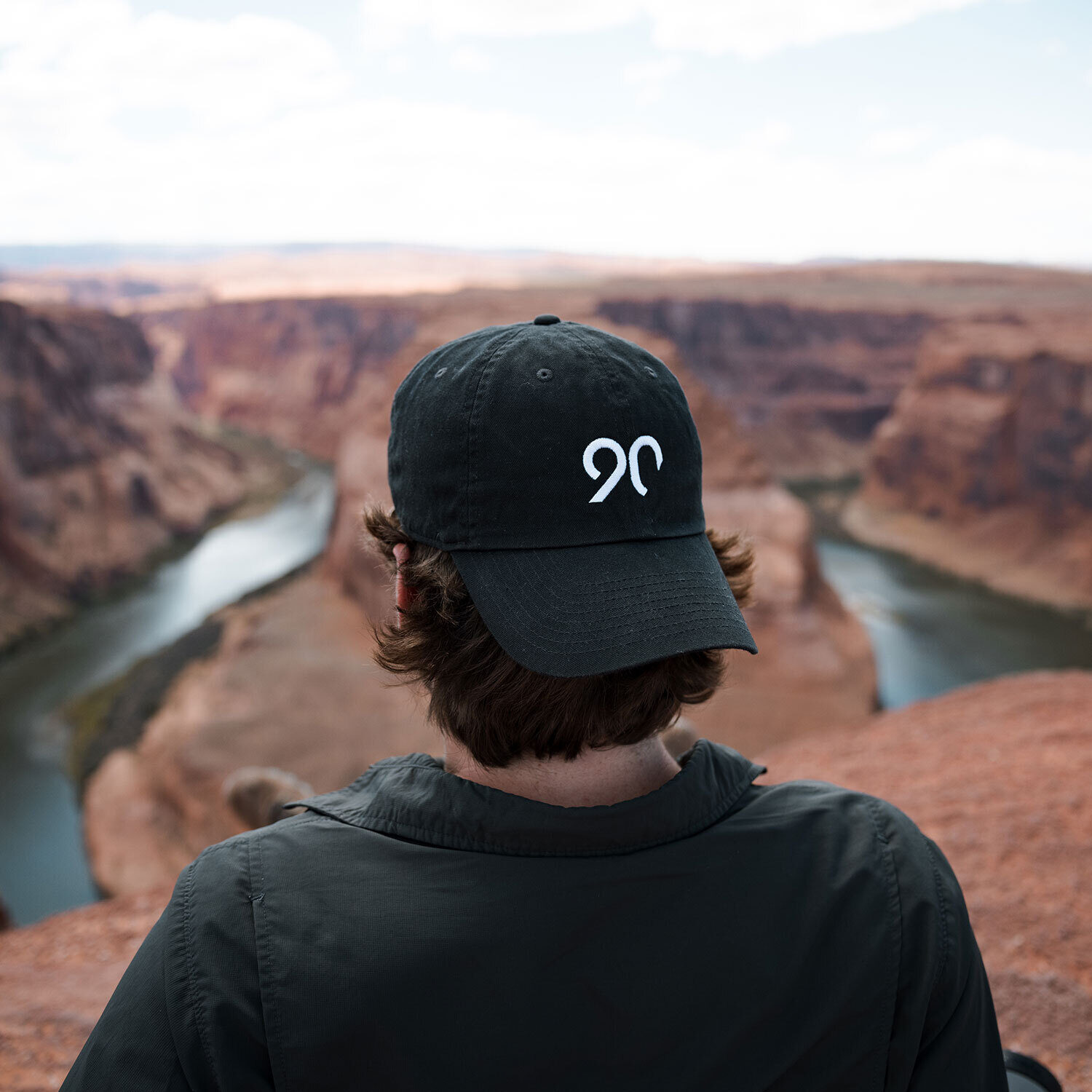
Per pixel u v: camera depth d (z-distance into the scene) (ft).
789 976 2.59
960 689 29.12
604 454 2.84
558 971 2.46
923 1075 2.71
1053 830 16.33
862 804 3.08
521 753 2.82
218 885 2.62
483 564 2.85
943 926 2.82
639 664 2.67
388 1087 2.36
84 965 16.11
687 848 2.69
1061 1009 11.02
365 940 2.45
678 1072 2.46
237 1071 2.36
